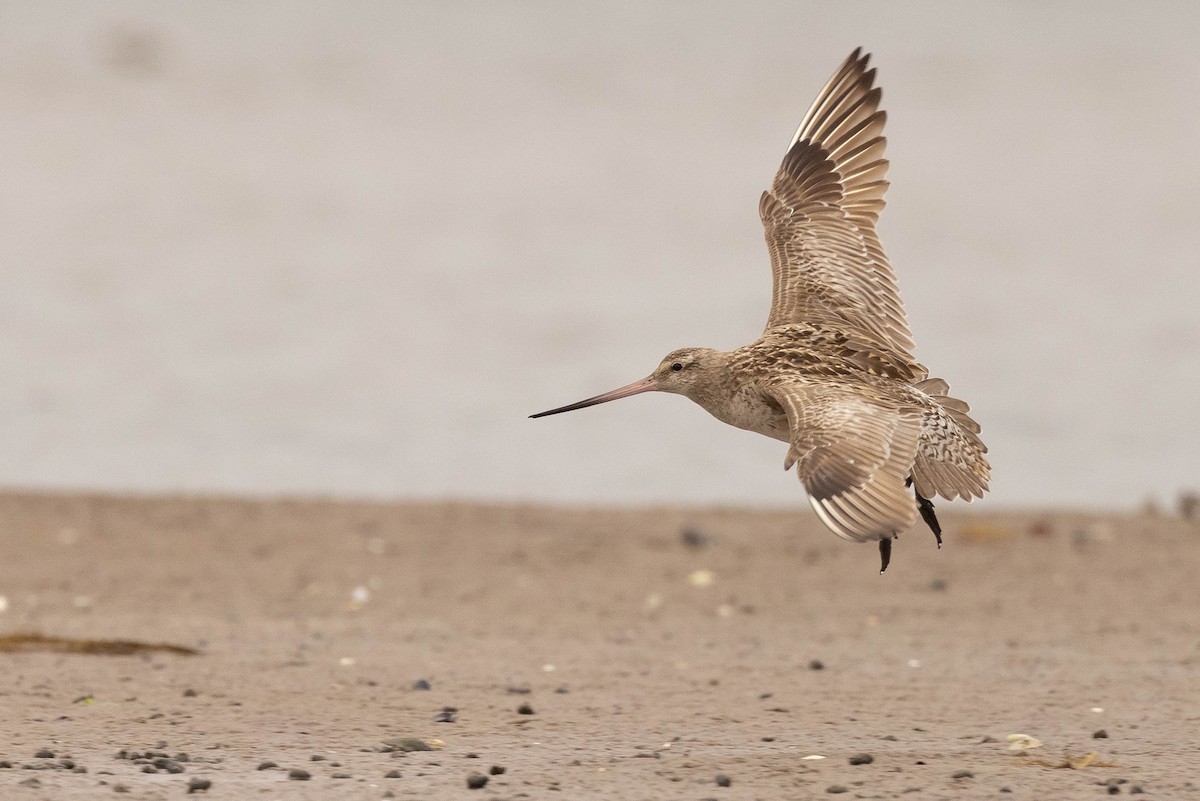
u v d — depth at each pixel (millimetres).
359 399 23531
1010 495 19703
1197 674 11719
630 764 9141
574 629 13562
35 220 34719
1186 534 17594
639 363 25688
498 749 9523
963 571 15961
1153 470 20656
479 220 36156
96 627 13273
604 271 31797
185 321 27500
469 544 17094
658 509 18859
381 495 19516
